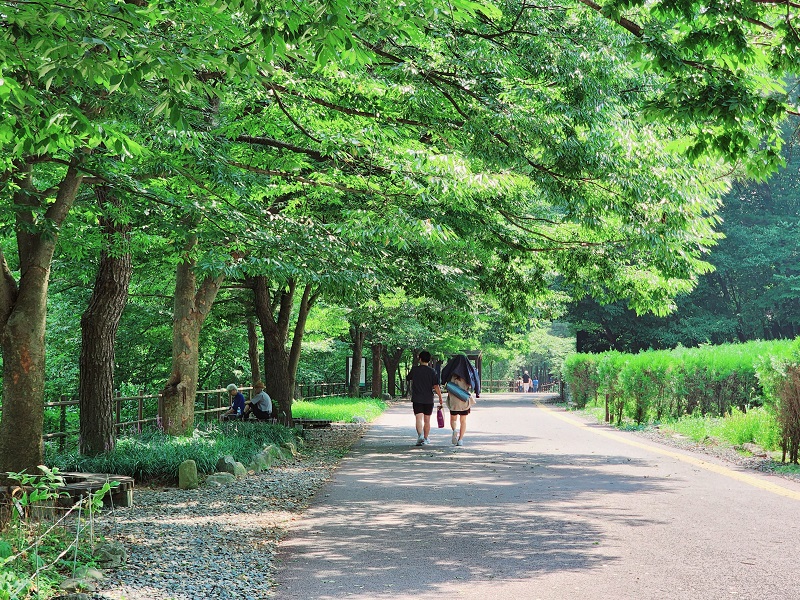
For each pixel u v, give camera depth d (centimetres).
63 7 573
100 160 1056
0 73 561
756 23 796
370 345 4947
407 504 1041
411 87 1155
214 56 628
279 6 600
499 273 1905
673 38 862
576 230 1778
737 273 4966
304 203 1594
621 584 643
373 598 611
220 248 1265
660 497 1065
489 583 650
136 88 617
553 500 1054
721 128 832
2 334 1062
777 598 600
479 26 1285
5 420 1051
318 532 866
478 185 1214
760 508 977
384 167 1280
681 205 1447
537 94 1260
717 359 2064
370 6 686
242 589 637
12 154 908
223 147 1188
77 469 1242
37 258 1077
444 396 4703
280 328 2336
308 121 1205
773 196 4997
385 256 1614
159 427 1697
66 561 668
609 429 2306
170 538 824
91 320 1388
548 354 8556
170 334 2650
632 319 4956
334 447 1894
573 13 1347
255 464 1420
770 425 1488
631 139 1359
